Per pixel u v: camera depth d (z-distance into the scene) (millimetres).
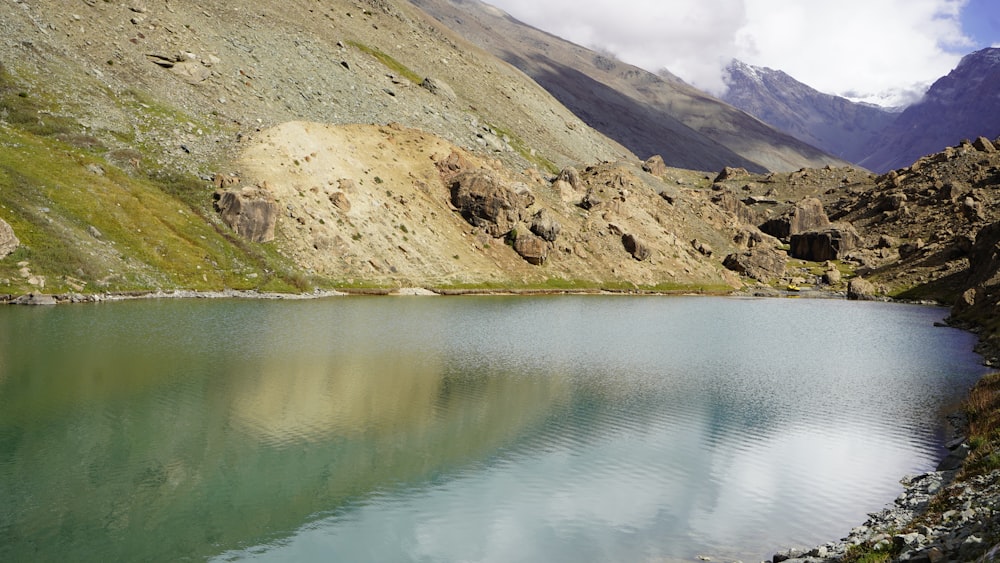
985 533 20125
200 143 125438
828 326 106438
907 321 116125
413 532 28094
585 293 150375
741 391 55375
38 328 66500
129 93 129000
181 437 38281
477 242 150500
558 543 27266
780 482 34562
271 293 102625
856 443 41281
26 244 85062
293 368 56375
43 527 27516
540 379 57406
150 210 105188
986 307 106062
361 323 84750
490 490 32812
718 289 173375
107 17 148625
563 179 191750
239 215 112562
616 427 43938
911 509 28578
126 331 68000
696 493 32875
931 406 51000
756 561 25562
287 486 32531
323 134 145000
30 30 127938
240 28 185625
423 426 42594
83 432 38281
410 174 154375
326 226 122938
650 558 25812
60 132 108812
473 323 91500
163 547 26344
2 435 37156
